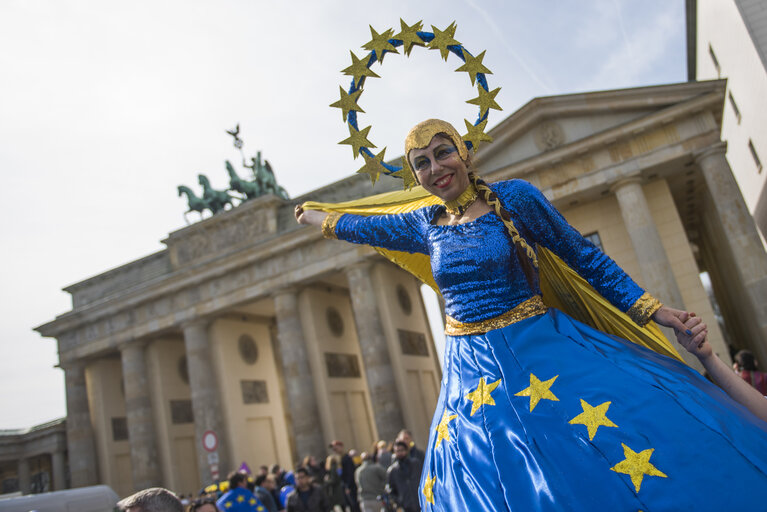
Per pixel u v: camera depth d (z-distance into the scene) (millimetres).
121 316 59875
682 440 2371
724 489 2225
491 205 3160
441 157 3170
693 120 42844
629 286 3098
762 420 2734
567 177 44594
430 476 2816
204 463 52938
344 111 3586
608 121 44969
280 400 62656
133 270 62031
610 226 46156
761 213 53312
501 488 2471
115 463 62562
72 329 62219
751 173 52844
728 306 55906
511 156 46906
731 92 50875
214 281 55781
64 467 71750
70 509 13172
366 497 19297
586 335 2920
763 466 2293
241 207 55312
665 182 46062
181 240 58781
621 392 2574
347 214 3914
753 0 40094
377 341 48375
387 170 3596
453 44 3426
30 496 12875
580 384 2650
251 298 53812
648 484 2291
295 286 52844
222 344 57375
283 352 51562
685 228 60812
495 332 2979
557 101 45031
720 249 49844
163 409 59406
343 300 59469
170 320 57094
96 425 62906
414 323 54750
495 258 3033
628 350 2832
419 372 52812
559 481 2379
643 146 43500
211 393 54812
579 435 2482
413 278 56844
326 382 52344
